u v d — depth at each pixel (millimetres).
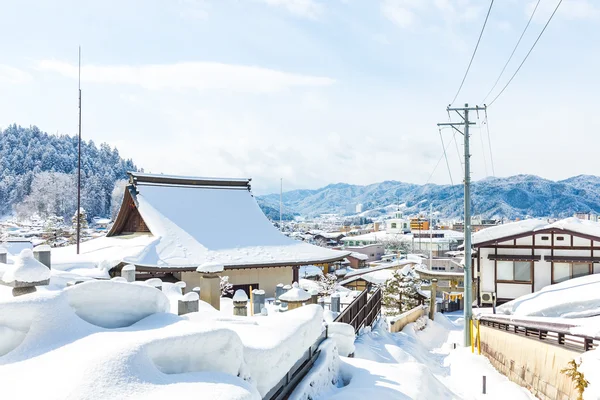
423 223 114812
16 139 148875
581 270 25906
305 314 7895
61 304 4426
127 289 5172
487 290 27516
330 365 8547
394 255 69938
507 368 14984
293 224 160625
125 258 20016
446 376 16062
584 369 8211
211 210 27766
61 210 116250
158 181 28000
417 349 18969
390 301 30734
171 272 22391
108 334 4297
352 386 8188
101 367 3475
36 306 4219
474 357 18000
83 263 18359
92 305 4949
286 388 6273
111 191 131875
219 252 23688
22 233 66750
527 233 26672
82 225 65688
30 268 5301
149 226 24781
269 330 6371
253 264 23000
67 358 3740
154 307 5422
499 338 16219
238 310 10180
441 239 83250
